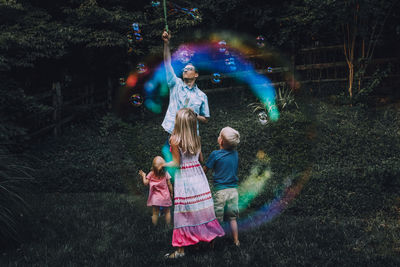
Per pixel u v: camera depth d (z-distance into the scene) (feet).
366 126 21.12
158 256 9.02
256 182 14.53
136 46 27.91
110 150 21.42
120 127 24.86
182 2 28.91
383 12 24.61
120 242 10.09
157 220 11.95
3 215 9.78
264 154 17.89
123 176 17.72
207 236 8.99
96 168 18.51
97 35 25.95
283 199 13.26
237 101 28.22
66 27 26.20
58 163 19.63
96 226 11.57
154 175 11.75
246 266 8.29
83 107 27.07
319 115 22.90
